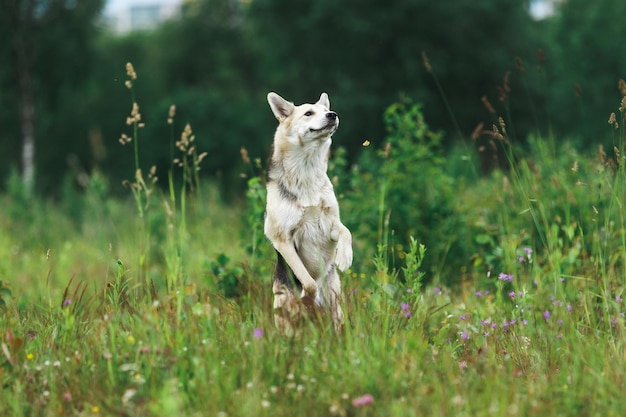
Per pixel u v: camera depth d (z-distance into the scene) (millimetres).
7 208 27516
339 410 6977
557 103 45281
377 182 14703
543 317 9906
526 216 13125
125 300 9859
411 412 6879
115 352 8109
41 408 7516
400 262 13266
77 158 62938
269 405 7184
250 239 13023
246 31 64938
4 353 8102
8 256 17469
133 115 11422
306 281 9703
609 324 9250
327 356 8070
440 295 11609
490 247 13172
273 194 10062
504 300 11141
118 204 25734
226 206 25250
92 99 63562
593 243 11844
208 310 8828
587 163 13734
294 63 47688
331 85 45688
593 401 7219
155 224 16484
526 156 13852
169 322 8672
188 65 70750
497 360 8484
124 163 61375
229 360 7969
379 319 8820
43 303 11984
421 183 14219
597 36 48344
